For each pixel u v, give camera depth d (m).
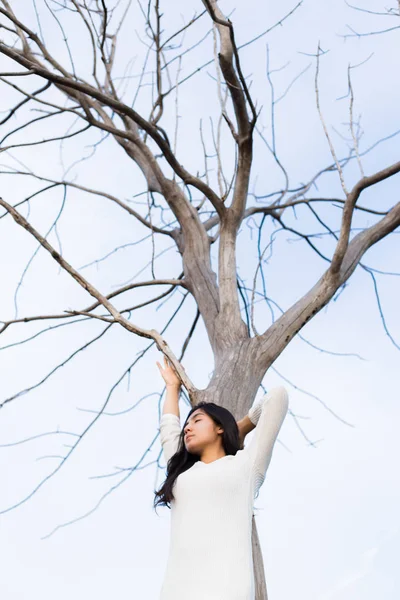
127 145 7.12
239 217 6.00
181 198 6.45
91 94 5.57
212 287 5.93
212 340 5.54
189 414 3.64
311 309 5.33
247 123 5.70
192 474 3.35
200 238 6.36
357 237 5.86
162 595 3.06
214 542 3.11
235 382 4.99
